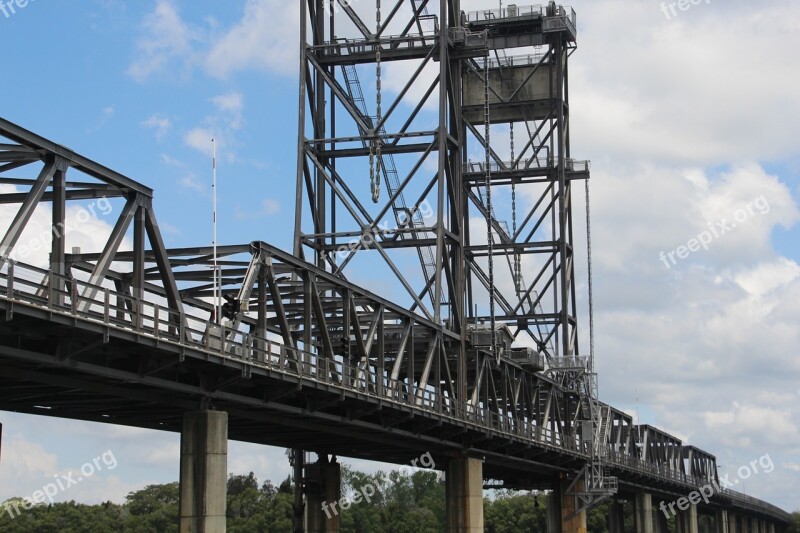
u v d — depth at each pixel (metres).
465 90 112.69
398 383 69.88
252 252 56.47
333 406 64.19
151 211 48.91
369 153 91.00
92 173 45.44
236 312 53.56
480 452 85.38
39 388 48.31
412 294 85.31
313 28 95.06
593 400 110.75
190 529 50.69
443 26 91.69
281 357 55.03
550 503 115.06
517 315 110.88
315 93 94.69
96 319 43.16
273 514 186.88
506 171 110.94
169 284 49.66
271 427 65.94
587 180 112.50
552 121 110.88
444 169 89.88
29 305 39.94
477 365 89.00
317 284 65.31
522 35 108.38
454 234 92.00
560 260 110.19
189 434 51.38
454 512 82.69
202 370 51.09
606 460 116.62
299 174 91.94
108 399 51.38
